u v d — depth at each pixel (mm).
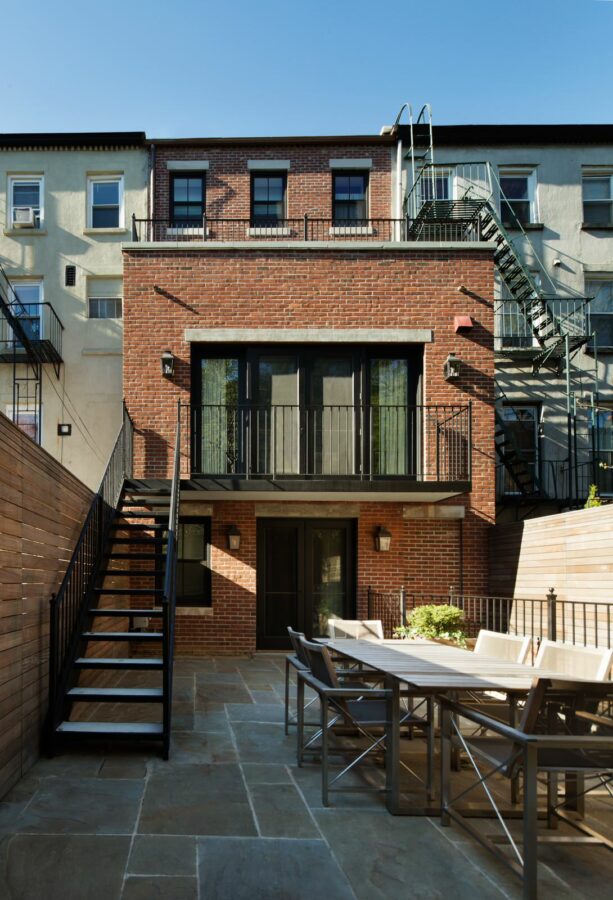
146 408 9938
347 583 10188
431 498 9695
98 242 13508
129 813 3592
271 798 3885
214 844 3219
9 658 3898
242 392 10250
